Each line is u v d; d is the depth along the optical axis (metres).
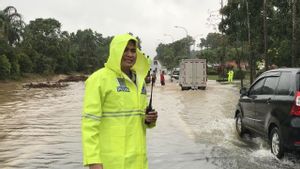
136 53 4.03
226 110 20.62
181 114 18.92
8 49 66.06
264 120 10.14
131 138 3.87
